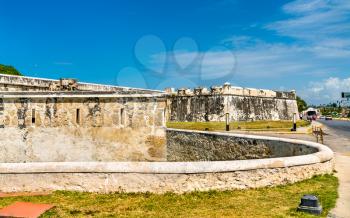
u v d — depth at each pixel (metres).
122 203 7.93
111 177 8.60
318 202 7.39
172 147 18.48
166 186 8.52
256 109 53.25
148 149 12.78
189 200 8.09
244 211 7.36
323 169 10.73
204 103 49.72
